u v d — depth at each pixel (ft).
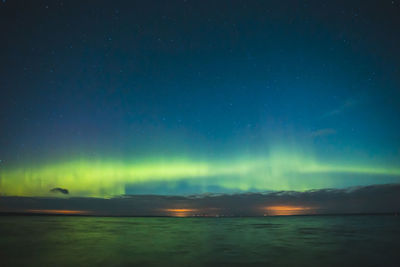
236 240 23.88
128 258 16.83
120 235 26.99
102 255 17.66
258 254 17.98
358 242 22.72
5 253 18.22
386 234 27.71
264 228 33.58
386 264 15.48
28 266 14.93
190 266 14.93
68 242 22.63
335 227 34.63
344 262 15.90
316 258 16.90
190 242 22.74
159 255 17.66
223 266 14.96
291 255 17.69
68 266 14.93
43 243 22.09
